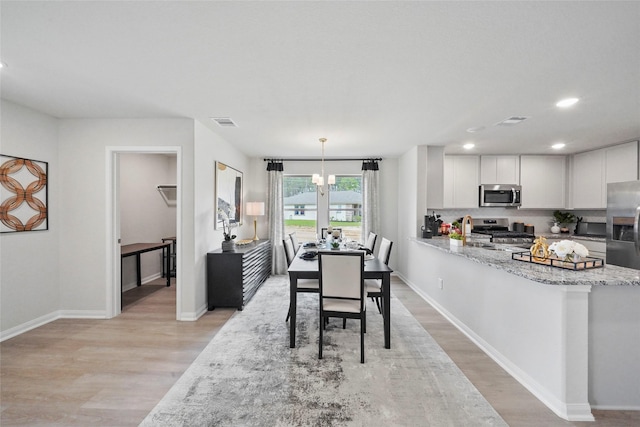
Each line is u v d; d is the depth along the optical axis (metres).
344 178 6.21
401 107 3.04
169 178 6.02
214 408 1.95
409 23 1.66
